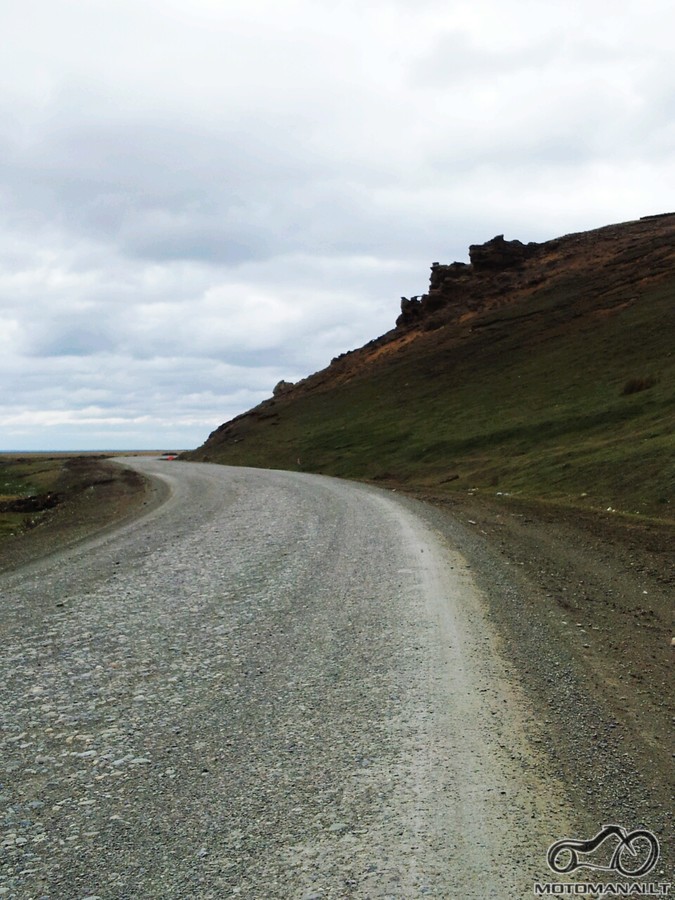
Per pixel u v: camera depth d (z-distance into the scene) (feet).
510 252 324.39
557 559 38.68
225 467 185.26
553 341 209.77
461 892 10.00
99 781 13.75
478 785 13.14
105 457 349.61
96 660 22.33
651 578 33.14
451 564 37.06
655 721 16.33
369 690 18.62
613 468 74.28
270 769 14.07
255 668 20.89
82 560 44.57
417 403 199.52
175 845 11.35
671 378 125.39
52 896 10.07
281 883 10.28
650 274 236.84
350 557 40.42
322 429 211.61
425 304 318.65
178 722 16.80
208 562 40.98
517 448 114.83
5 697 19.02
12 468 258.16
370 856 10.90
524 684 18.80
